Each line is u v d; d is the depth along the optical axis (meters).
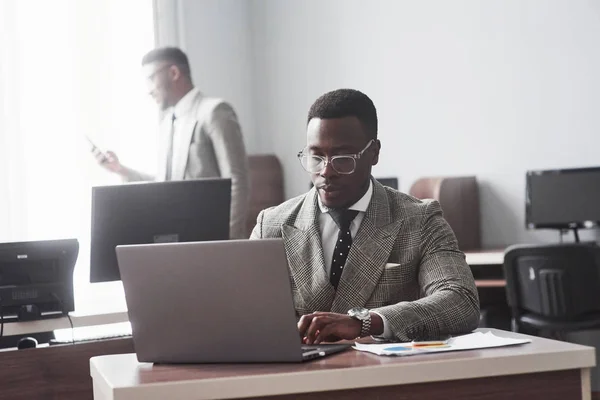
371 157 2.50
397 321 2.14
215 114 4.61
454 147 6.25
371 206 2.49
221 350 1.99
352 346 2.12
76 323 3.26
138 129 6.48
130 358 2.18
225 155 4.61
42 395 3.21
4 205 6.02
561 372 1.91
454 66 6.22
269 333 1.93
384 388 1.82
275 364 1.93
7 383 3.16
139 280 2.02
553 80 5.77
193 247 1.96
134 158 6.46
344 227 2.47
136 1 6.55
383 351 1.96
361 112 2.45
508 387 1.87
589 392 1.92
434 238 2.46
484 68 6.08
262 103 7.35
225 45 7.24
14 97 6.06
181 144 4.68
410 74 6.45
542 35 5.81
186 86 4.75
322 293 2.42
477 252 5.68
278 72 7.23
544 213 5.68
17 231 6.06
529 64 5.88
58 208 6.19
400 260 2.44
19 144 6.07
